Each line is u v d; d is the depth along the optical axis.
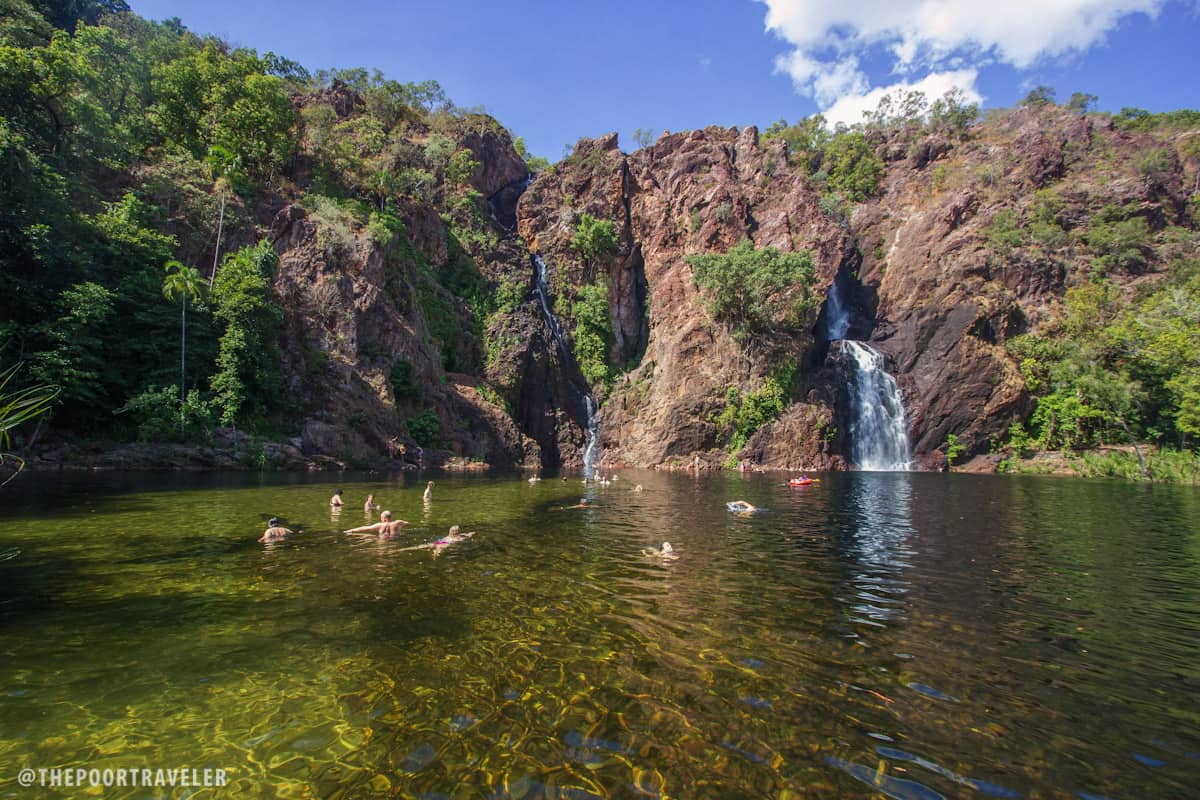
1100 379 53.19
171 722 5.89
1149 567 13.80
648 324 69.44
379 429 44.72
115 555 13.12
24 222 33.41
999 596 11.15
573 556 13.91
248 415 39.56
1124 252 64.38
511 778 5.06
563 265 69.38
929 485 37.19
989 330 59.50
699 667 7.49
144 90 53.34
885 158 85.12
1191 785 5.14
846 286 68.56
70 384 32.44
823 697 6.73
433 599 10.16
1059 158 74.62
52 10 61.12
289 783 4.94
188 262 44.00
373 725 5.92
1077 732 6.08
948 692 6.96
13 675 6.91
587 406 65.56
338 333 45.62
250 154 51.75
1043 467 53.00
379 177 58.53
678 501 26.31
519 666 7.40
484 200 72.25
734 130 81.88
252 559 12.97
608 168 73.12
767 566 13.25
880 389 59.94
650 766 5.29
